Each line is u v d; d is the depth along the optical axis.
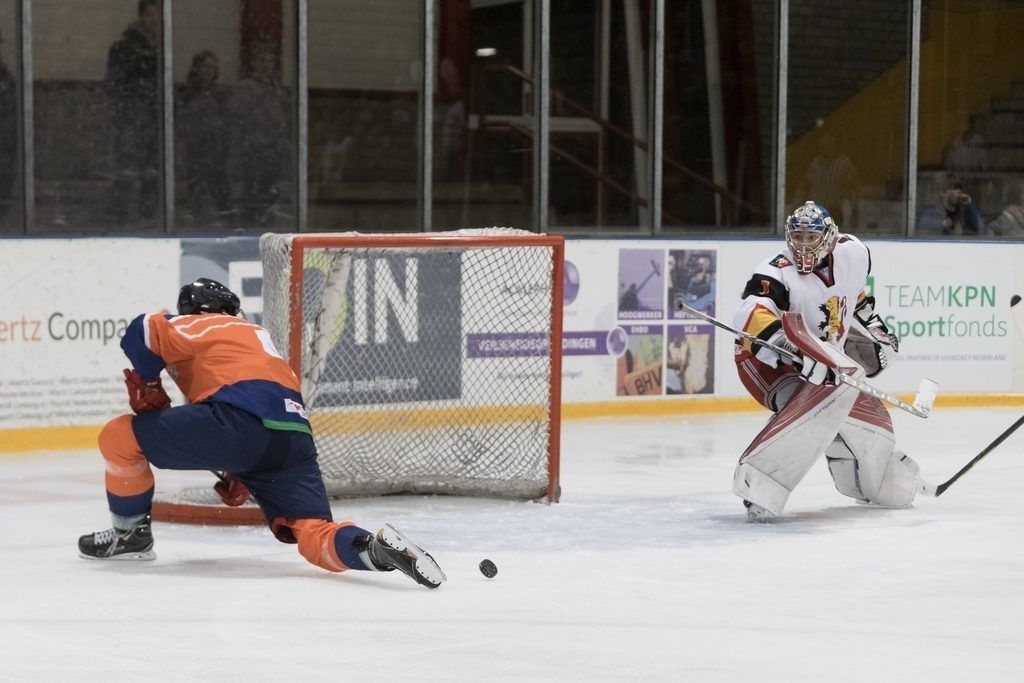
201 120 30.41
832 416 18.47
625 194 34.44
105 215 29.67
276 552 16.70
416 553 14.38
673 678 11.52
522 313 24.89
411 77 32.94
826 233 18.28
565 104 33.84
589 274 30.64
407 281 24.58
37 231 29.08
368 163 32.81
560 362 20.62
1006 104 38.00
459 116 32.84
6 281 25.16
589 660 12.04
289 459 15.16
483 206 33.31
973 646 12.61
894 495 19.81
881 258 33.31
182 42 30.12
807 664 11.96
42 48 28.89
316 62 32.12
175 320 15.62
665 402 31.53
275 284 19.70
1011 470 23.94
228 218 30.81
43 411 25.58
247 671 11.66
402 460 21.45
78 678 11.47
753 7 35.22
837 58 36.28
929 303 33.81
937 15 38.06
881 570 15.86
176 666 11.80
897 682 11.46
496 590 14.73
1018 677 11.62
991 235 37.75
